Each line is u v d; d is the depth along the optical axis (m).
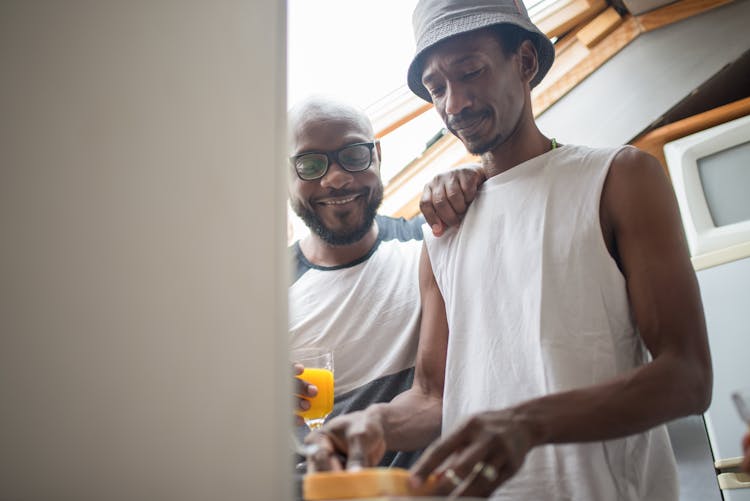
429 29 1.41
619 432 0.84
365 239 1.73
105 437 0.48
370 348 1.58
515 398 1.15
